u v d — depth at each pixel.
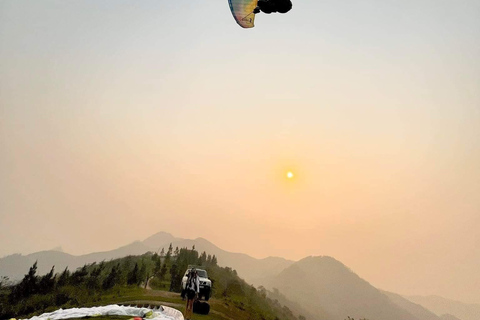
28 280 127.25
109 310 22.58
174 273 128.25
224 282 199.00
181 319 18.86
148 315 21.00
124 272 140.12
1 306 103.94
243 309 122.81
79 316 21.30
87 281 130.00
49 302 105.25
